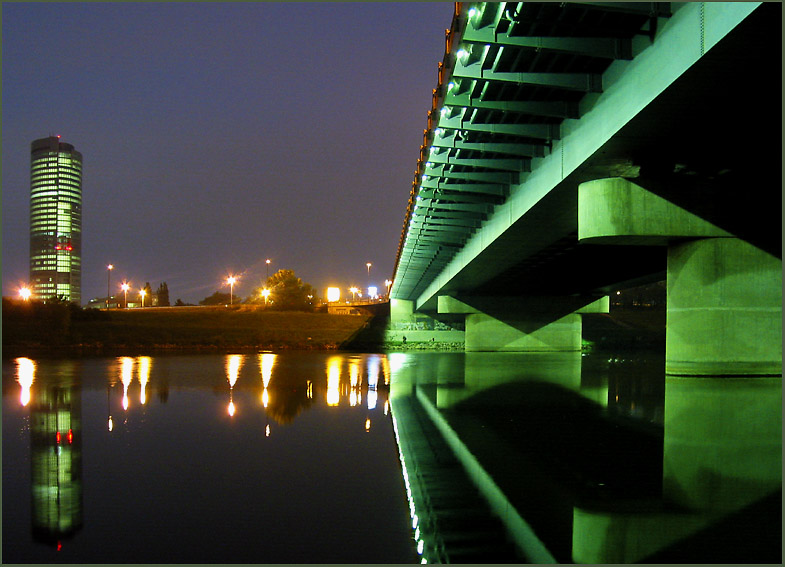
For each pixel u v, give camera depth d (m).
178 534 8.92
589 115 23.23
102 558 8.00
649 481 11.64
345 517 9.67
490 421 19.25
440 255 61.50
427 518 9.54
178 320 110.31
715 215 26.73
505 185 35.84
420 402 24.27
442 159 30.44
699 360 27.25
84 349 86.00
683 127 20.50
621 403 23.19
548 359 56.84
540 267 54.22
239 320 112.56
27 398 26.22
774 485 11.25
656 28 17.78
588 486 11.30
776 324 27.31
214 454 14.51
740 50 15.01
